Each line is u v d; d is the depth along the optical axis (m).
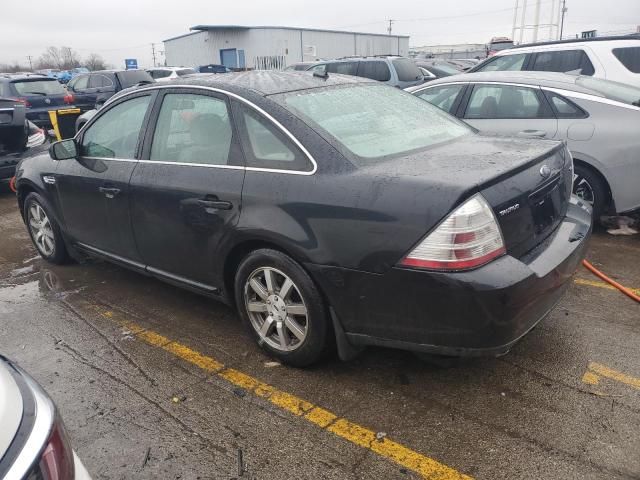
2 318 4.18
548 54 8.14
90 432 2.81
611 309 3.84
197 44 45.50
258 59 42.81
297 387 3.11
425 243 2.54
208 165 3.40
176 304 4.29
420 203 2.57
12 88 13.06
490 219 2.55
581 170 5.23
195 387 3.17
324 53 44.94
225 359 3.45
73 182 4.43
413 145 3.23
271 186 3.05
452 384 3.07
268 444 2.68
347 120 3.28
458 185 2.53
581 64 7.86
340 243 2.78
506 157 2.97
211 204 3.31
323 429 2.76
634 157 4.92
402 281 2.62
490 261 2.55
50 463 1.44
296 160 3.01
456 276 2.50
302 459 2.57
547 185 3.00
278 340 3.31
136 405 3.03
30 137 8.56
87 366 3.45
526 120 5.48
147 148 3.85
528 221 2.81
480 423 2.74
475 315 2.52
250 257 3.22
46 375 3.37
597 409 2.79
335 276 2.83
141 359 3.50
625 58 7.61
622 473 2.38
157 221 3.73
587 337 3.48
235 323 3.93
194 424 2.85
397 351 3.42
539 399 2.90
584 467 2.43
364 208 2.70
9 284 4.86
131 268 4.24
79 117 10.75
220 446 2.68
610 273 4.47
